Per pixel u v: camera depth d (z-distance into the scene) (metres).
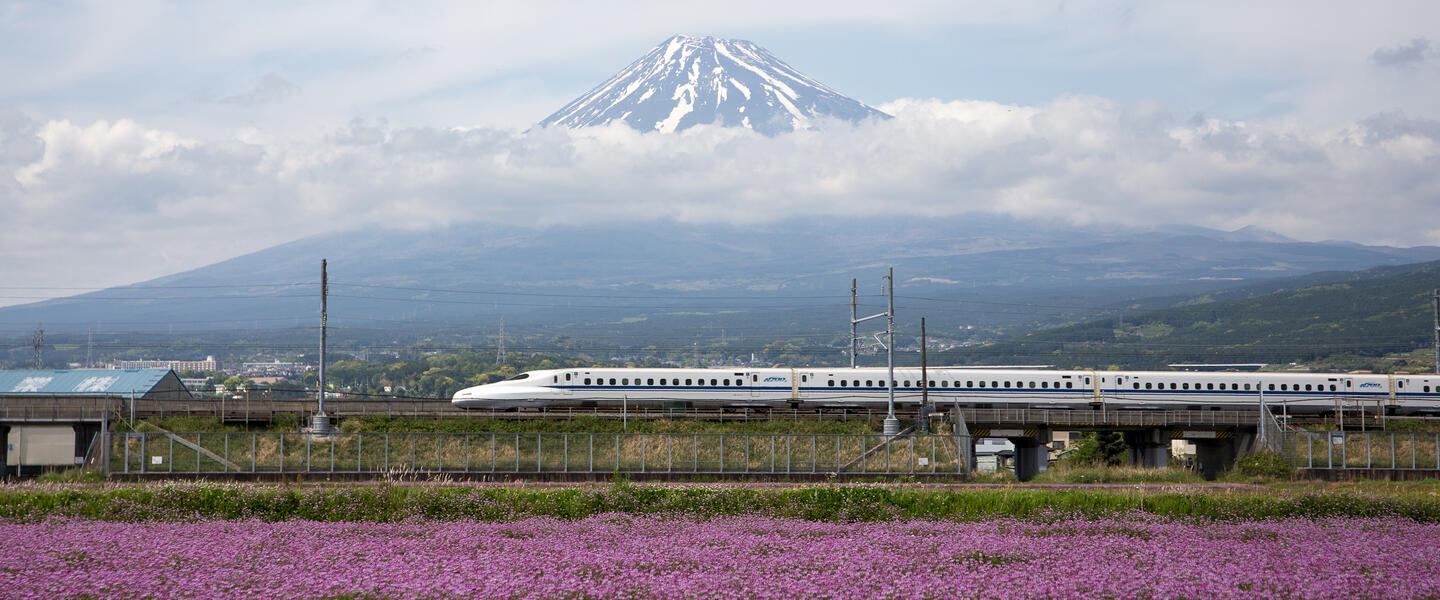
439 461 64.88
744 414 83.19
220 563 28.88
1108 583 26.19
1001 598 24.56
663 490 44.56
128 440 63.84
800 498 44.25
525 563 29.06
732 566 28.84
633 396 88.44
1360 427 87.19
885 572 27.97
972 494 45.53
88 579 26.11
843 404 90.25
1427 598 25.08
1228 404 94.38
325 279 75.88
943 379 91.88
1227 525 38.84
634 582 26.33
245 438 71.38
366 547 32.19
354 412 80.50
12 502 41.81
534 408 88.00
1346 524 39.31
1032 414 84.12
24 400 76.25
